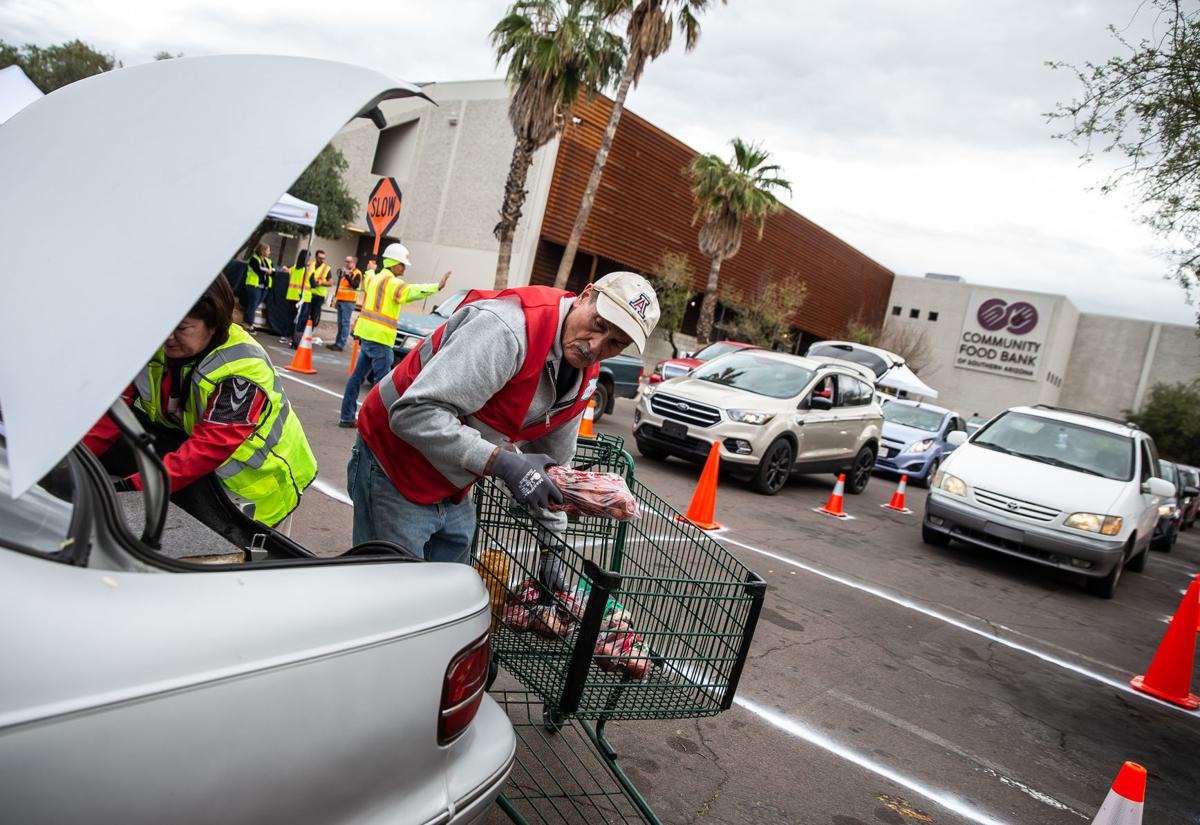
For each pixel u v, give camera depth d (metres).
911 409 17.34
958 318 51.22
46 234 1.38
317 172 28.56
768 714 4.29
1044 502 8.43
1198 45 7.63
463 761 1.78
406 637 1.58
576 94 20.58
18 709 1.02
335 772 1.41
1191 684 6.60
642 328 2.36
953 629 6.55
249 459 2.70
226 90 1.51
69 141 1.56
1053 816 3.84
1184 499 17.78
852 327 45.78
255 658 1.30
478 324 2.32
